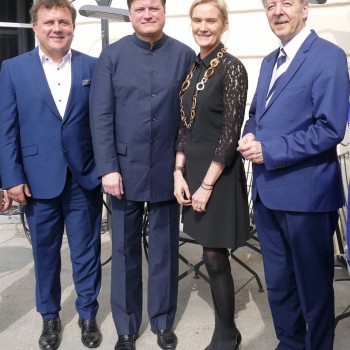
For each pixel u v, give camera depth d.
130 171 2.56
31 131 2.62
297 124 2.11
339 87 2.03
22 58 2.63
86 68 2.68
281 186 2.19
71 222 2.77
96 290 2.85
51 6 2.48
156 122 2.53
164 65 2.53
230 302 2.48
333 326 2.34
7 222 5.15
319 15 4.30
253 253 4.24
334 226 2.28
